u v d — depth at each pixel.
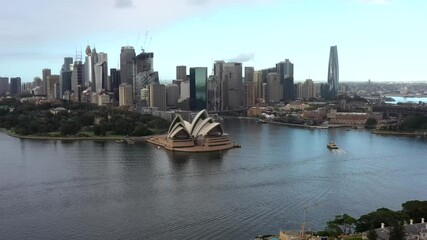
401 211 187.00
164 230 185.62
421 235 157.88
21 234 181.88
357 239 159.62
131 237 178.25
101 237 178.12
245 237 178.50
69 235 180.25
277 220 197.88
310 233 172.62
